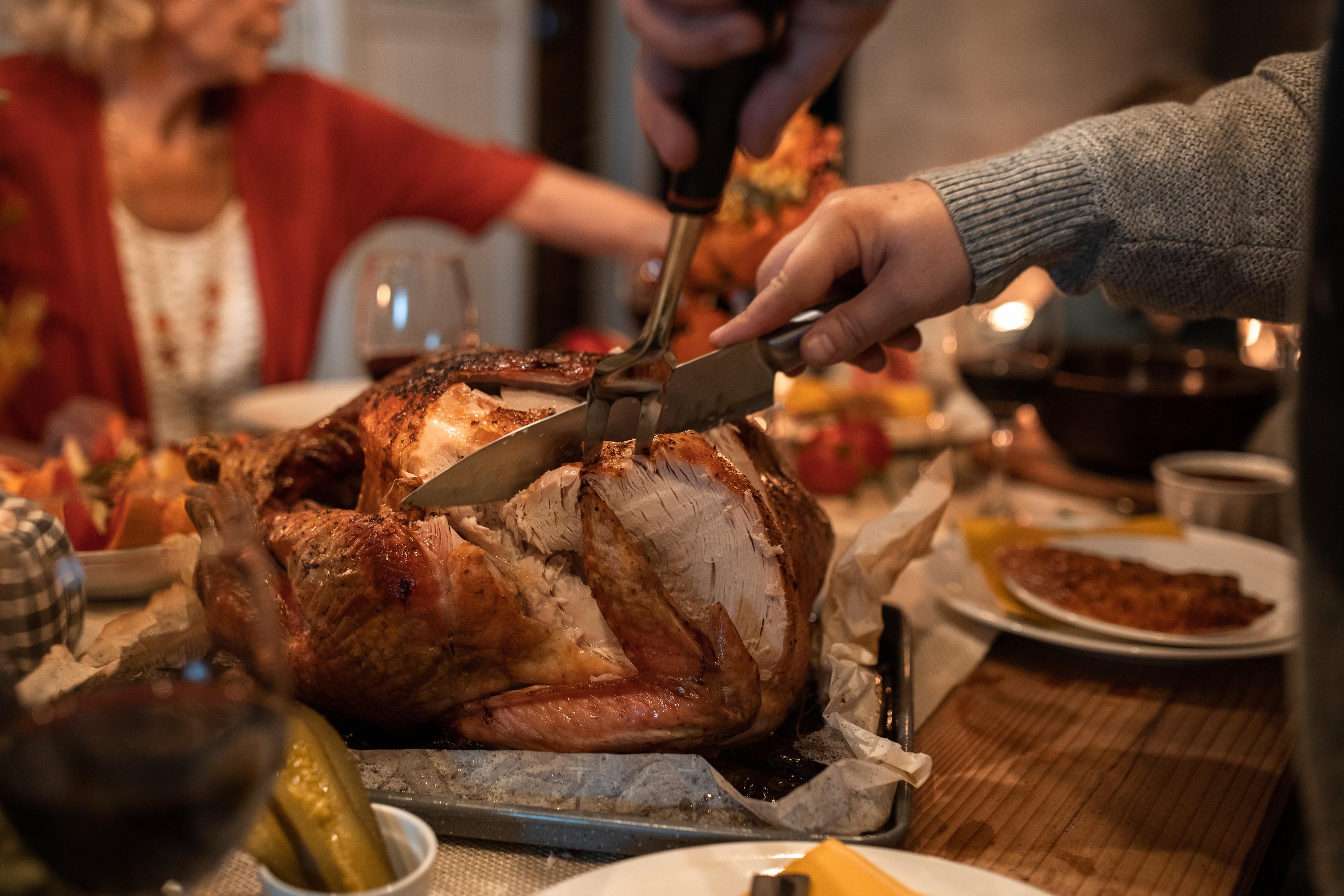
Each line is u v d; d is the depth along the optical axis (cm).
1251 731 93
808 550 89
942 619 109
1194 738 92
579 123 378
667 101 76
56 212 174
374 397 91
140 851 62
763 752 84
